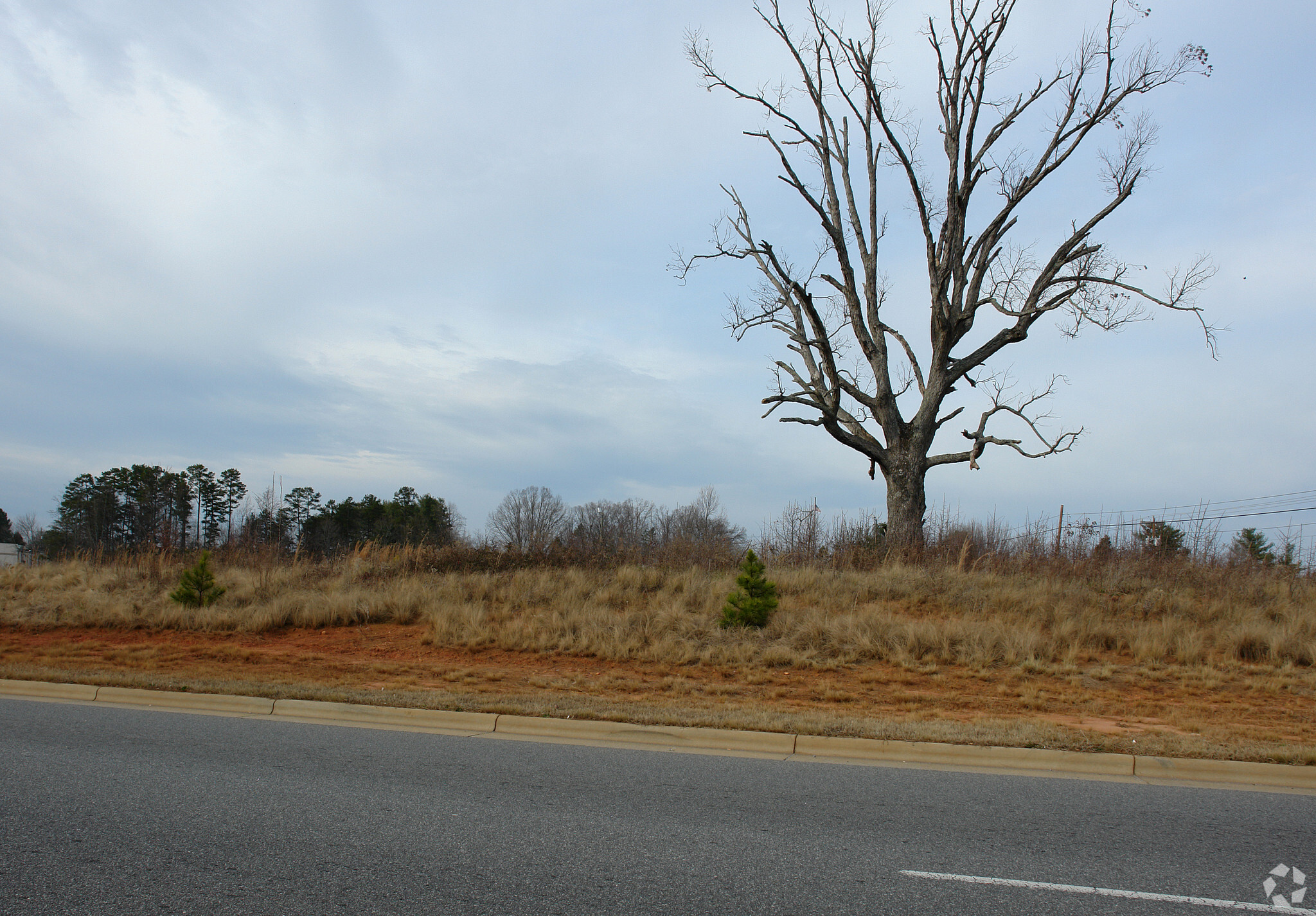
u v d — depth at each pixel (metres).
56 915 3.84
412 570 19.81
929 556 19.20
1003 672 11.70
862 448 20.91
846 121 22.61
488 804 5.77
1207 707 10.00
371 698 9.50
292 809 5.52
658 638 13.51
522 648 13.45
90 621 15.12
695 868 4.62
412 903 4.05
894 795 6.28
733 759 7.46
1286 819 5.87
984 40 20.05
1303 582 16.47
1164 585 16.09
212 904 4.00
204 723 8.38
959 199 20.67
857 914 4.05
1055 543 18.97
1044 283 20.50
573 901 4.12
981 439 20.70
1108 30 19.70
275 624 15.06
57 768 6.38
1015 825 5.57
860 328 21.80
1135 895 4.37
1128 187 20.02
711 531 27.77
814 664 12.03
